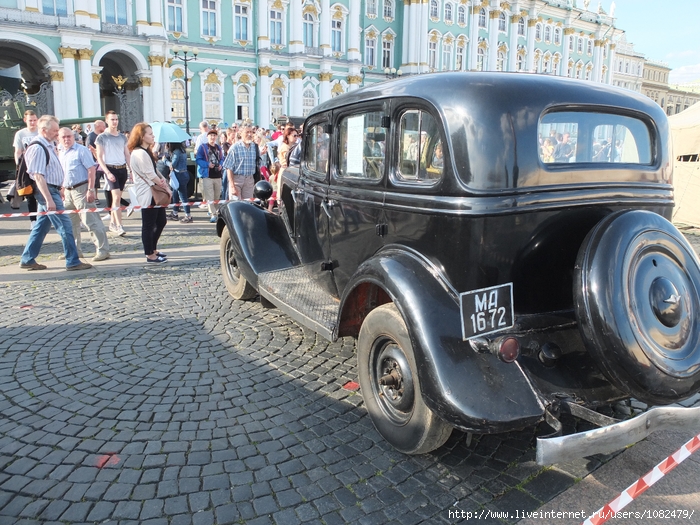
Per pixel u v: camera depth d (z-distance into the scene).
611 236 2.49
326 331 3.54
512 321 2.60
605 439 2.33
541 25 56.75
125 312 5.21
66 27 28.62
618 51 72.56
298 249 4.78
